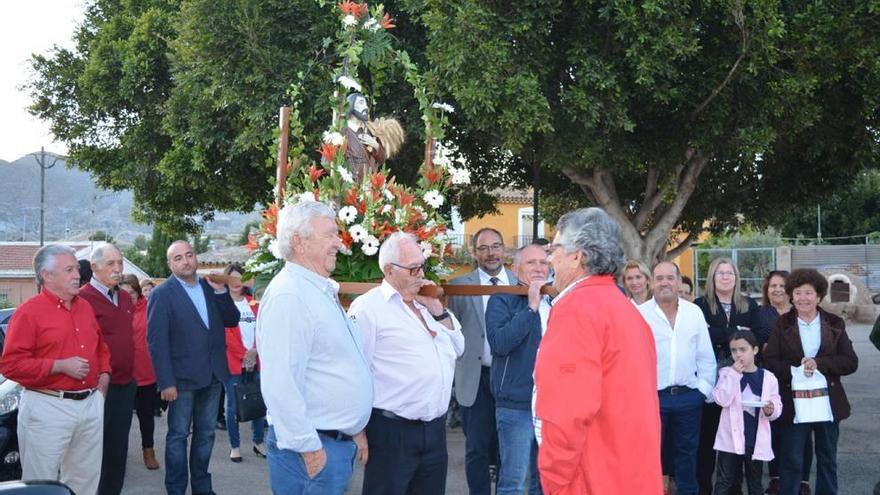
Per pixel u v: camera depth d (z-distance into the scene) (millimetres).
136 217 20953
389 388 4508
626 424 3230
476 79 9984
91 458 5641
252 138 11961
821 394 6238
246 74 12062
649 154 12266
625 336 3293
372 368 4531
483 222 34094
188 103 14039
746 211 16125
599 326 3260
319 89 11547
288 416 3689
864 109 11727
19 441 5406
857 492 7113
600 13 10109
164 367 6387
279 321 3756
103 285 6422
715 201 15922
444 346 4688
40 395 5344
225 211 17719
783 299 7172
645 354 3350
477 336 6211
